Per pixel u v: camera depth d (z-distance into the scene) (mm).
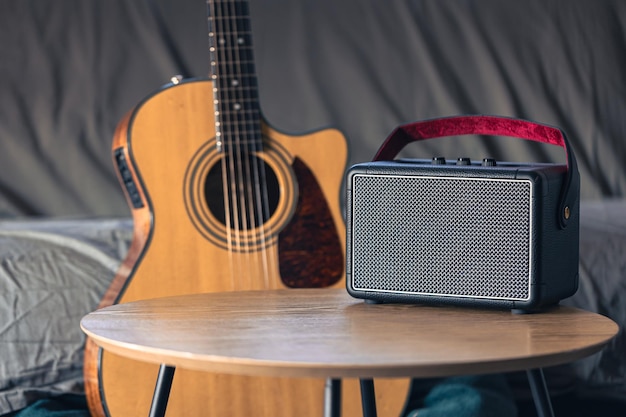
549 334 1073
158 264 1749
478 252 1203
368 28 2379
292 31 2373
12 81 2314
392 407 1784
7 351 2033
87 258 2088
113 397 1696
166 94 1803
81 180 2328
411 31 2369
